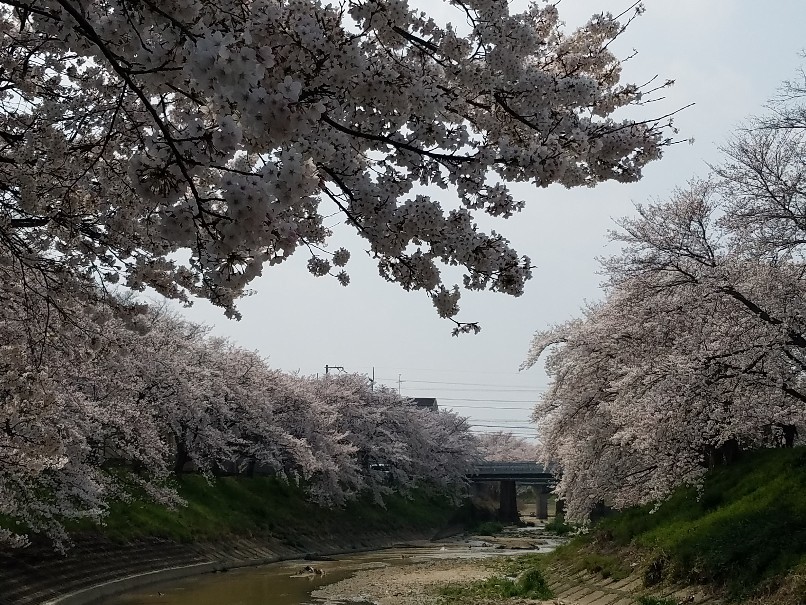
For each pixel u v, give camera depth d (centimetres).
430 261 555
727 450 2128
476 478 6538
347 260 662
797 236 1428
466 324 570
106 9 466
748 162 1458
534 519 7675
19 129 706
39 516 1867
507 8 584
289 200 384
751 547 1389
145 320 826
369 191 500
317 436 4219
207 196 588
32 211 695
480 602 2028
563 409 2242
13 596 1653
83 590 1944
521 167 523
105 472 2438
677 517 1955
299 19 432
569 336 2241
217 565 2777
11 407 888
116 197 717
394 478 5516
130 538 2448
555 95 614
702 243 1648
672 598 1449
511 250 534
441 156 519
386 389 5566
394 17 512
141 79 488
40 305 930
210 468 3488
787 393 1419
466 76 584
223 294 724
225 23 441
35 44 694
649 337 1750
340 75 450
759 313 1404
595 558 2155
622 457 2158
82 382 1831
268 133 373
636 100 745
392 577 2703
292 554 3416
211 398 3294
